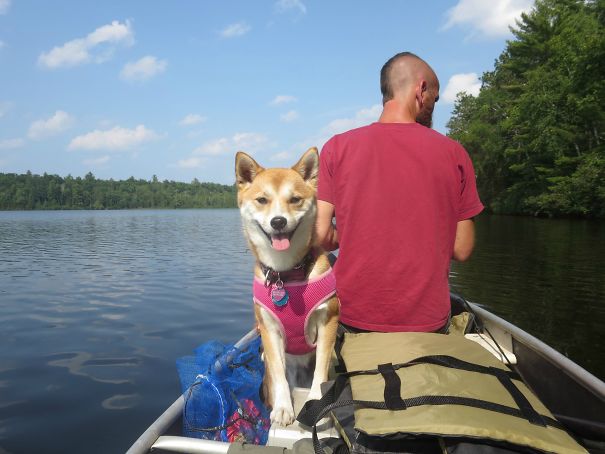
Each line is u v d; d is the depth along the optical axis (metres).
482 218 35.56
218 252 18.73
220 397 2.53
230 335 6.69
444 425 1.55
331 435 2.06
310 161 2.99
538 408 1.73
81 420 4.02
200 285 10.81
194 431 2.38
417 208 2.46
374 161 2.53
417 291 2.46
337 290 2.66
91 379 4.95
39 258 16.47
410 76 2.82
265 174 2.90
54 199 133.00
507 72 46.31
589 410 2.26
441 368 1.94
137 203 149.88
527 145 34.47
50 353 5.82
